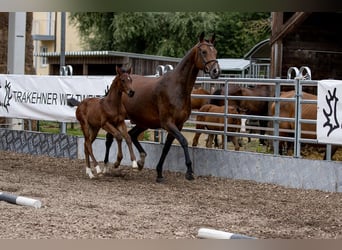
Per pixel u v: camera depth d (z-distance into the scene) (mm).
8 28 23422
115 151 17031
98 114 14266
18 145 19484
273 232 9242
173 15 43969
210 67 13445
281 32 20000
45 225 9141
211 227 9477
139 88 14594
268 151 18703
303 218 10453
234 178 14594
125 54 36188
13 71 23297
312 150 17406
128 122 16969
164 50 44312
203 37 13750
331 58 21719
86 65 38875
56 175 14992
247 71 46875
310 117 14227
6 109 19547
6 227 8953
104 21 46438
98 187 13320
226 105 15078
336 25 21609
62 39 25328
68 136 18188
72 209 10523
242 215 10570
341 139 12672
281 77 20703
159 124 14383
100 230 8930
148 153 16297
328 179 13031
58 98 18016
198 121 17078
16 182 13672
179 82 13859
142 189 13219
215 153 14945
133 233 8828
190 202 11766
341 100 12625
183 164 15531
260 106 19938
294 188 13430
